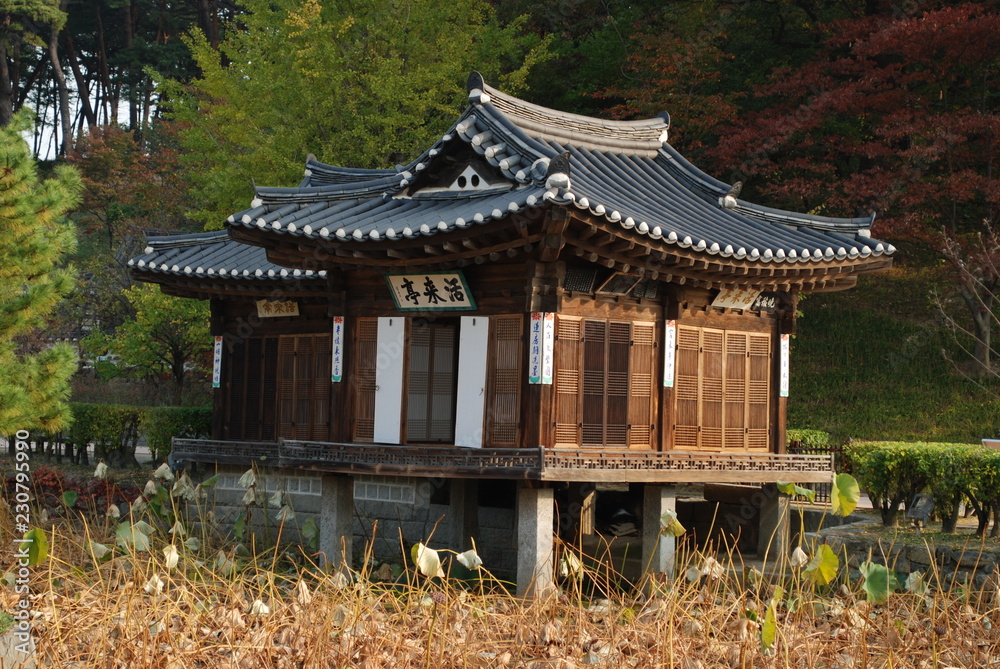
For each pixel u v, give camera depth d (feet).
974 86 85.92
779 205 93.20
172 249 60.34
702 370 47.16
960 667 29.25
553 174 35.83
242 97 81.00
